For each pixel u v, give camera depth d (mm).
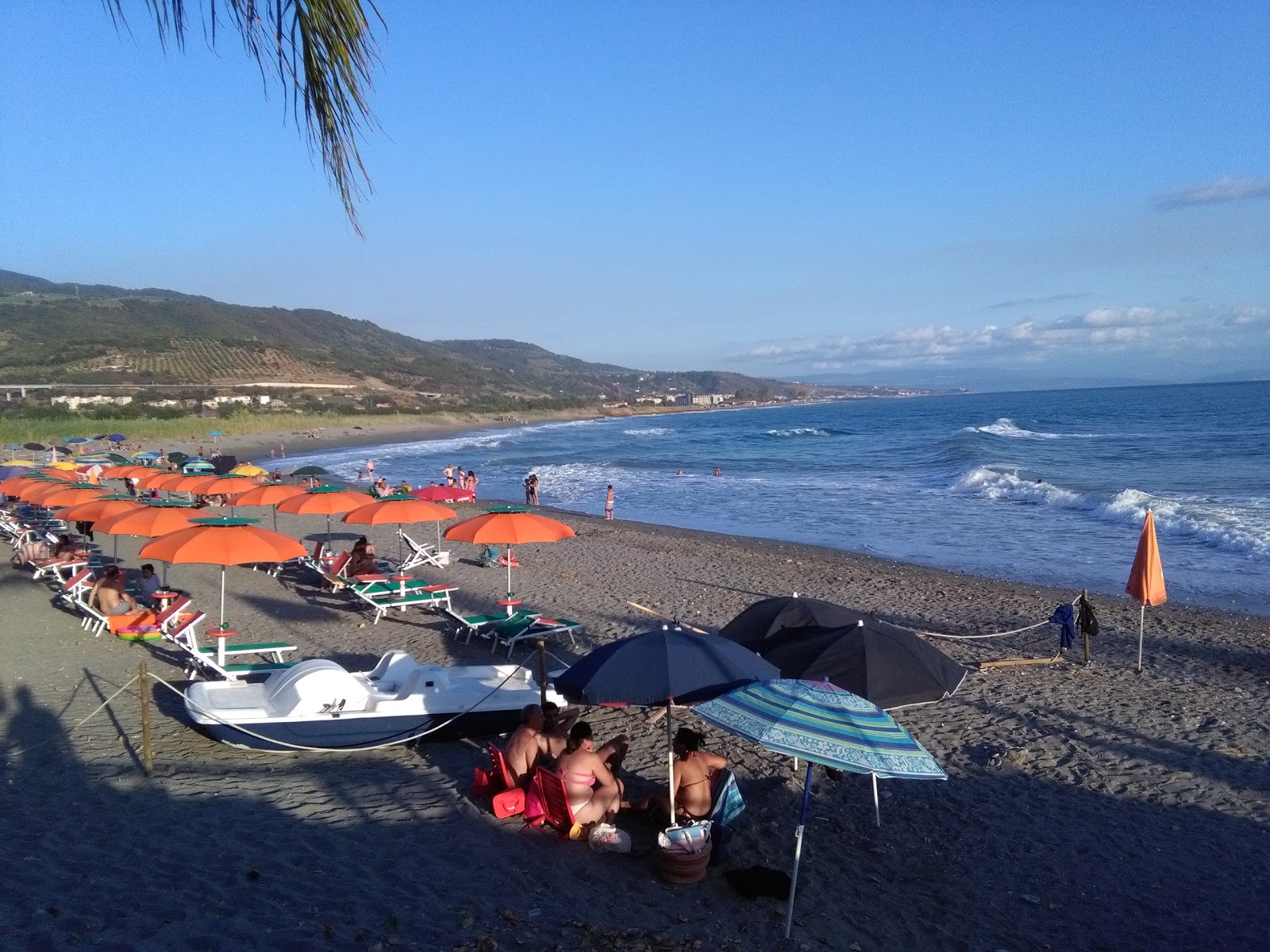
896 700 6273
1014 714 9711
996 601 15750
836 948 5035
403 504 12914
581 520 27297
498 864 5781
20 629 12117
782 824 6793
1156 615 14727
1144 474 36188
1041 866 6363
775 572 18109
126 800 6562
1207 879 6242
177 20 1788
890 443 64562
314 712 7605
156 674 10094
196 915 4895
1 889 5066
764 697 5188
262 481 22328
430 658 11289
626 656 5938
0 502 26125
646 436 86750
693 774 6129
